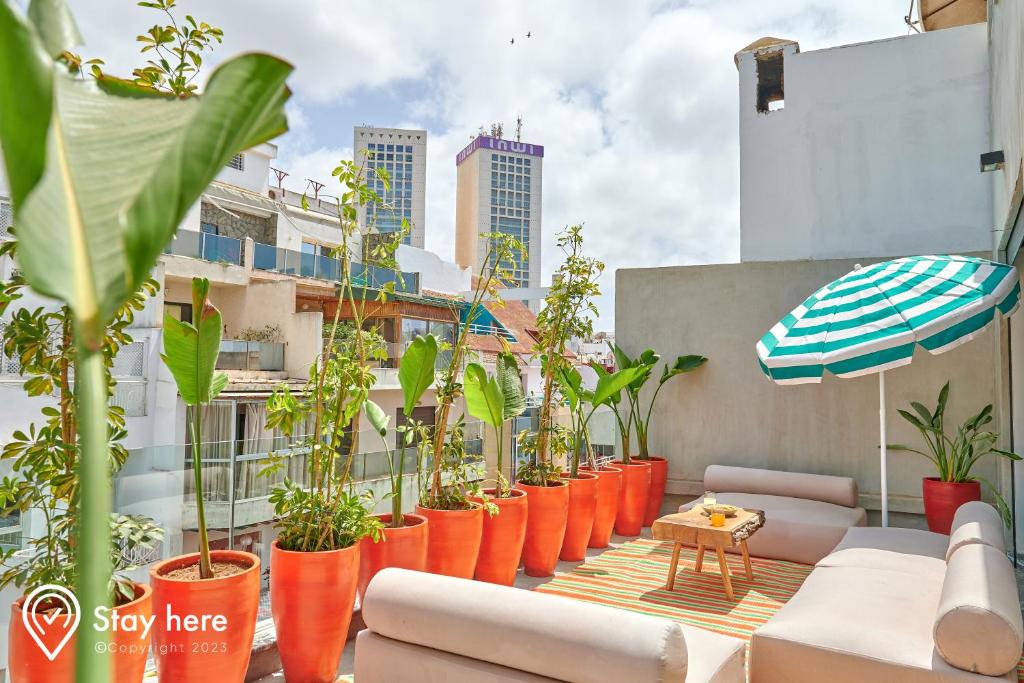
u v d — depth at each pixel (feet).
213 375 9.06
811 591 10.78
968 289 14.15
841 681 8.46
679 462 22.31
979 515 11.68
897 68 26.96
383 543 11.27
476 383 14.44
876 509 19.83
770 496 19.36
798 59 28.84
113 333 8.30
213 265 53.83
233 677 8.53
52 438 8.05
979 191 25.43
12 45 2.17
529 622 7.14
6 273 27.09
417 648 8.04
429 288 85.20
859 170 27.48
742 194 29.73
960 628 7.89
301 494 10.46
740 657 8.18
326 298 61.41
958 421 19.04
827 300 16.37
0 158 2.24
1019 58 12.37
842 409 20.34
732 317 21.89
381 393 54.80
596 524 18.40
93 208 2.39
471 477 15.02
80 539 2.14
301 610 9.59
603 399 17.95
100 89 2.85
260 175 75.00
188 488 13.46
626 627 6.65
